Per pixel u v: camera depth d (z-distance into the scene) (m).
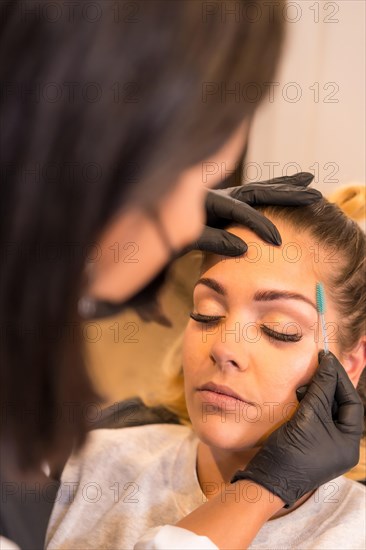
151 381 1.04
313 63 1.24
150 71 0.41
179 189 0.46
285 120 1.26
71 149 0.41
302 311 0.74
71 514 0.84
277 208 0.81
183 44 0.41
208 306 0.77
